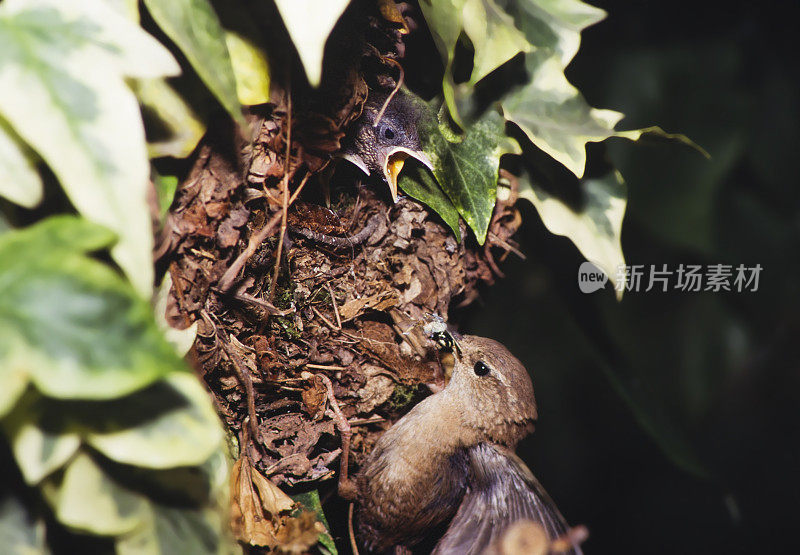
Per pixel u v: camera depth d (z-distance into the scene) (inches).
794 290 215.6
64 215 78.7
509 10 127.6
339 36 122.5
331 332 131.6
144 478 85.7
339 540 147.9
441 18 111.7
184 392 83.1
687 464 170.4
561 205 136.3
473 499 145.5
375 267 135.6
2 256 72.6
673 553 272.5
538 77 129.2
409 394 141.1
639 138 131.0
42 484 81.7
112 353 71.7
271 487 120.5
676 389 223.0
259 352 123.1
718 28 202.7
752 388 254.2
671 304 222.8
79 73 80.0
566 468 279.7
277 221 120.0
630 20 201.2
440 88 131.3
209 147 112.9
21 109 76.8
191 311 114.2
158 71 83.9
